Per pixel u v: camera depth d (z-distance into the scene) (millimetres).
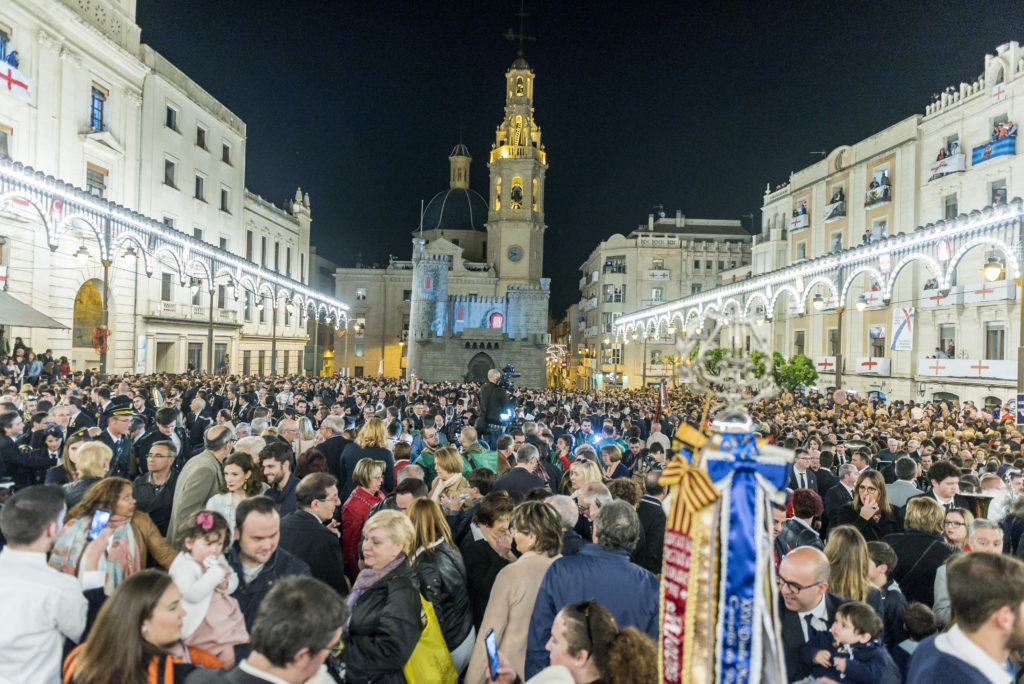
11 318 21031
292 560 4543
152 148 36469
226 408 15453
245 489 5453
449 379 64625
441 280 65438
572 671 3096
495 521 5410
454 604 4789
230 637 3836
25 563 3543
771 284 27891
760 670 2348
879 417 18359
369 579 4297
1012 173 29562
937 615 4734
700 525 2467
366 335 75062
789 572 3941
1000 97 30266
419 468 6965
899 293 35594
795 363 26453
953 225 17297
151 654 3008
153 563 5117
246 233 50750
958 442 12594
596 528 4402
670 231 71375
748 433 2570
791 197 48812
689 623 2420
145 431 10242
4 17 25453
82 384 17984
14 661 3318
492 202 75500
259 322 51688
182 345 39156
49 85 28016
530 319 65750
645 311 46125
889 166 37812
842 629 3764
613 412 19641
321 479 5215
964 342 31406
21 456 7621
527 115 74750
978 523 5117
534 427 11227
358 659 4020
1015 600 2896
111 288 32000
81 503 4277
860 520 6848
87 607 3760
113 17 32656
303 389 21859
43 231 27031
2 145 25656
